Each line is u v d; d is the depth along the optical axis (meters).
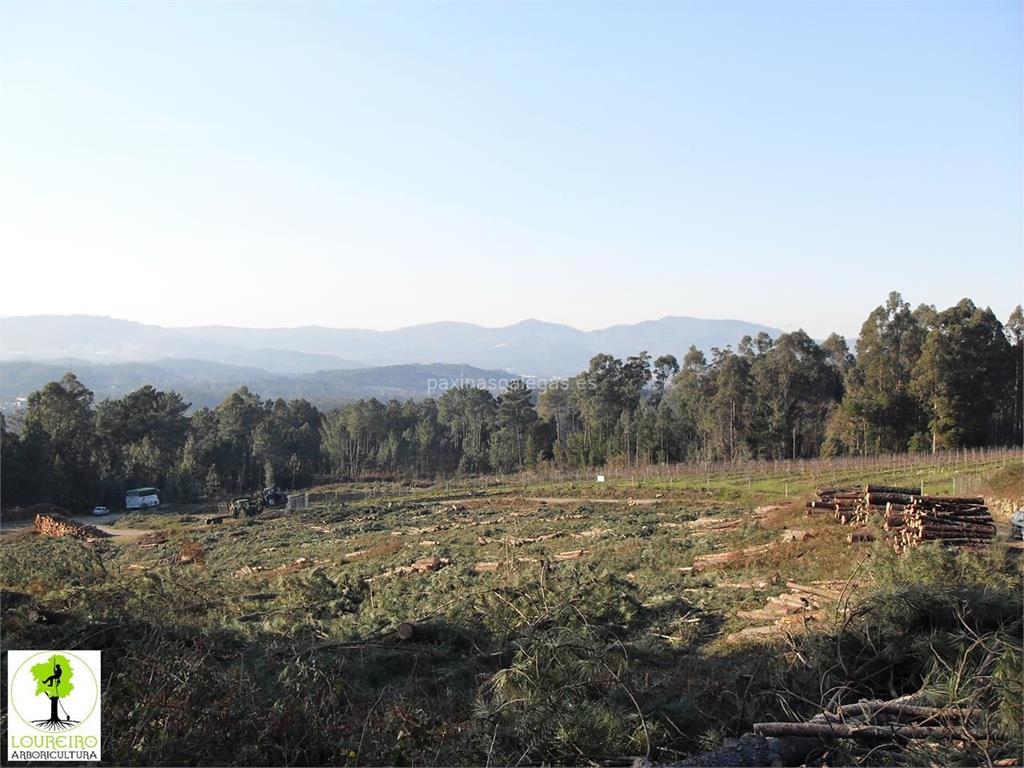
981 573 14.70
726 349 110.00
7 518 61.03
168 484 84.19
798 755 9.02
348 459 111.25
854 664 11.64
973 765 8.34
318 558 36.78
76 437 85.12
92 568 22.23
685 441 94.62
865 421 74.62
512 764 9.04
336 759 9.18
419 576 25.75
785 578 20.20
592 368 122.25
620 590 17.84
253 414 116.56
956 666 10.55
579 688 10.61
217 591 20.83
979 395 69.75
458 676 12.68
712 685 11.62
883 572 15.62
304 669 11.11
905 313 80.31
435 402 147.25
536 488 67.94
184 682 9.81
